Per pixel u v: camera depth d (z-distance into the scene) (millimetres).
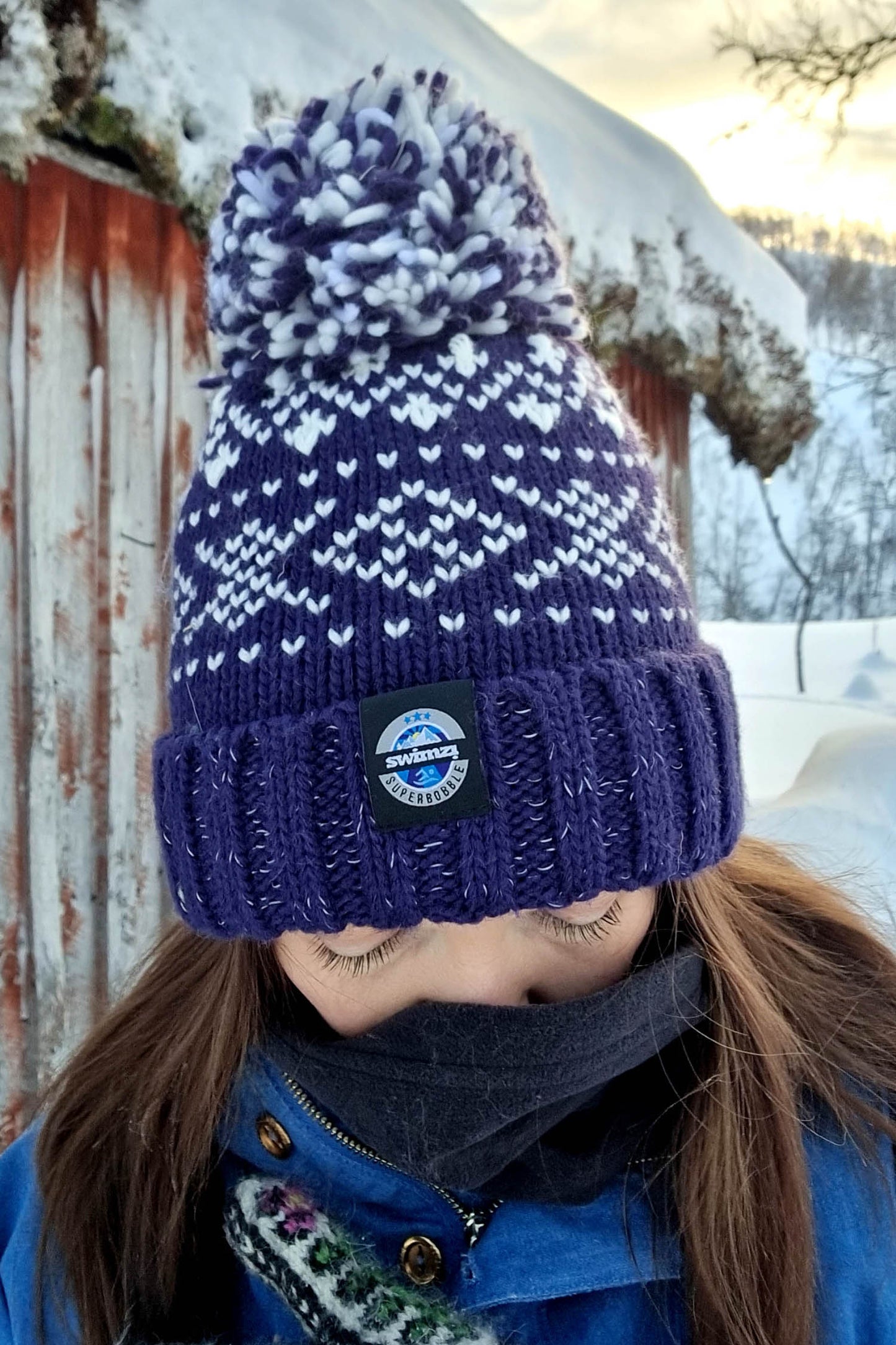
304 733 624
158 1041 954
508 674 626
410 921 622
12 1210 1009
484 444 652
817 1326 749
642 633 679
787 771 5316
